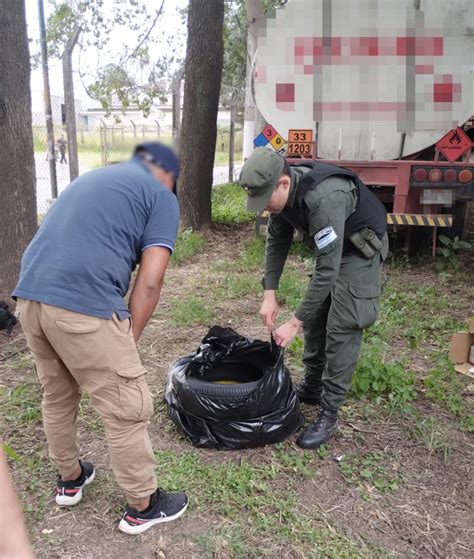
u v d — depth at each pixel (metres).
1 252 4.54
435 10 5.41
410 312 5.15
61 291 2.07
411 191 6.27
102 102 10.66
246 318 5.01
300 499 2.66
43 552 2.31
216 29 7.67
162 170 2.32
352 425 3.29
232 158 14.90
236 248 7.53
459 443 3.15
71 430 2.46
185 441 3.08
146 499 2.39
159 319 4.89
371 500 2.68
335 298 2.96
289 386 3.09
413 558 2.34
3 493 0.73
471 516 2.60
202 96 7.81
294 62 5.93
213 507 2.57
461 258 6.88
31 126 4.53
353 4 5.56
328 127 6.10
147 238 2.20
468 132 7.15
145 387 2.24
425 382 3.69
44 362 2.30
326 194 2.67
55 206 2.19
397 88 5.77
